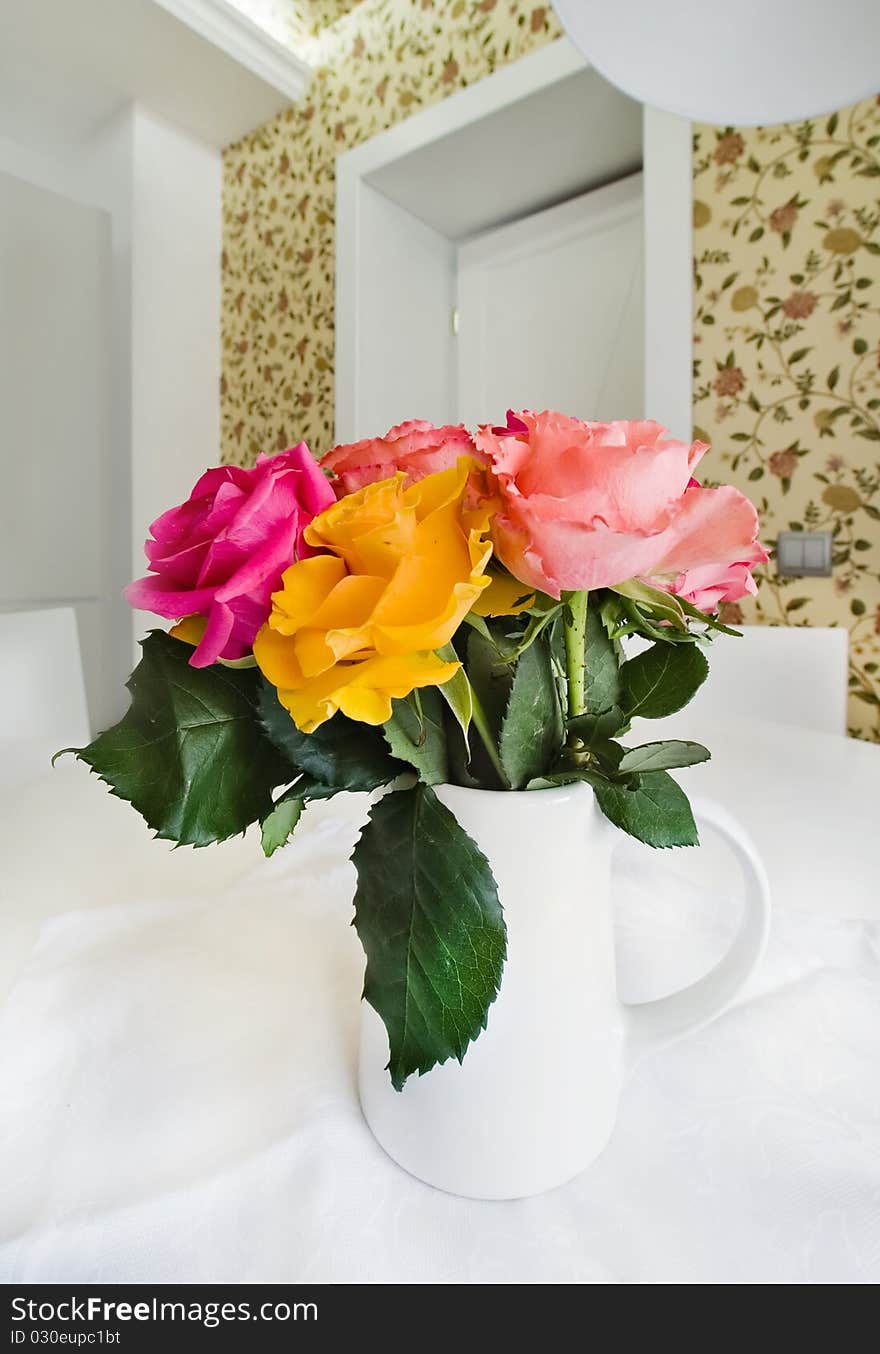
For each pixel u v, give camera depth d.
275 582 0.22
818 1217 0.27
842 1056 0.36
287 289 2.09
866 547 1.31
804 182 1.33
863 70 0.70
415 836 0.25
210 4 1.74
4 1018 0.36
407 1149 0.29
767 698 1.30
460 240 2.17
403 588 0.21
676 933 0.45
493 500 0.24
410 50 1.78
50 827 0.63
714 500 0.23
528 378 2.05
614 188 1.82
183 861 0.56
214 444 2.29
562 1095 0.28
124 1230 0.26
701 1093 0.33
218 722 0.25
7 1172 0.29
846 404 1.32
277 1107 0.32
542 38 1.54
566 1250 0.26
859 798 0.72
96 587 2.14
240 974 0.40
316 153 2.00
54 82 1.94
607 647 0.30
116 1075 0.33
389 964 0.24
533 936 0.27
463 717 0.23
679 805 0.27
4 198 1.88
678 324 1.47
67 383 2.03
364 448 0.28
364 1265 0.25
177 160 2.13
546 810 0.26
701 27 0.68
